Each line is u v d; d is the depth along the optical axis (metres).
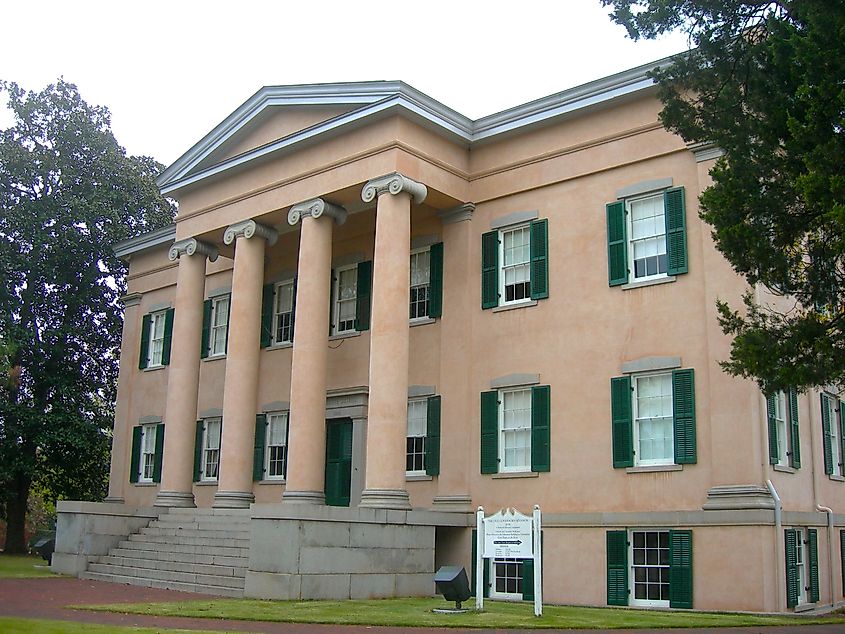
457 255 24.41
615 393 20.88
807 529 19.86
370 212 25.75
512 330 23.05
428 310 25.00
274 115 26.34
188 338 27.50
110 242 36.75
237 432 24.83
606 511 20.52
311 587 18.50
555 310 22.36
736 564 18.31
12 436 34.09
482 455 22.86
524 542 15.96
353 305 26.98
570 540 20.91
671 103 14.98
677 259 20.45
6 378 31.73
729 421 18.98
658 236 21.11
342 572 19.19
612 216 21.75
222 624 14.15
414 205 24.67
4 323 34.25
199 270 28.00
